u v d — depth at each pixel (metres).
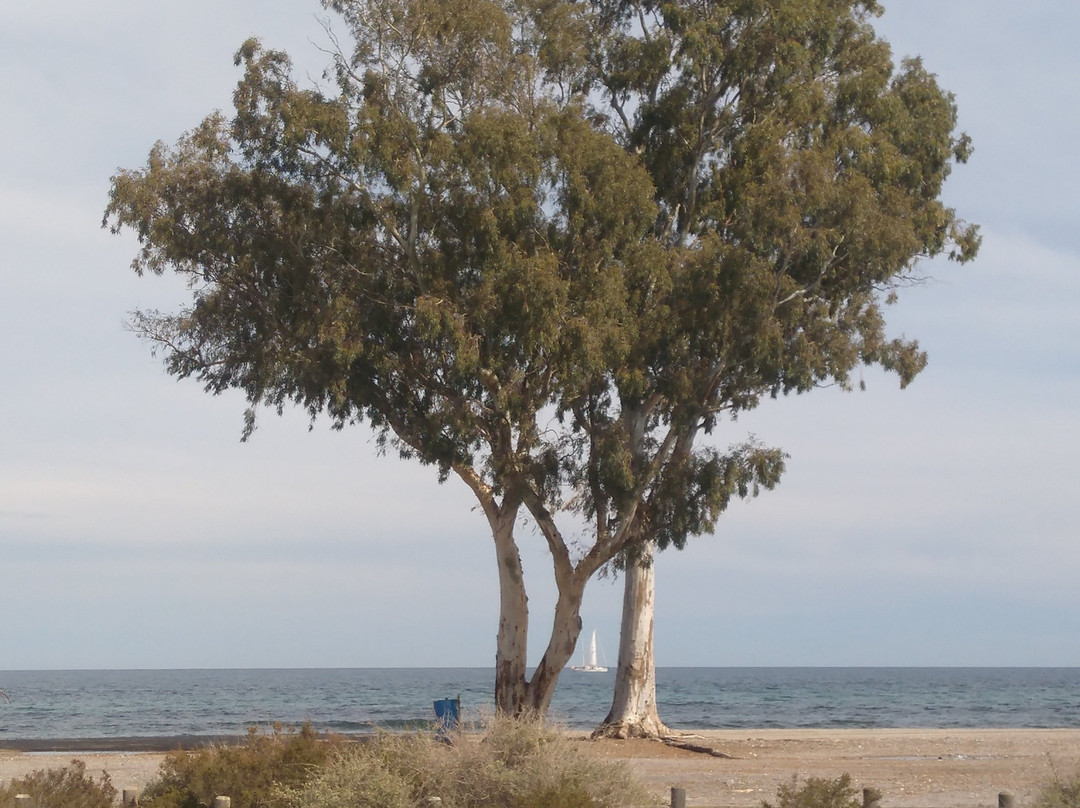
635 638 33.59
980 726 60.53
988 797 21.14
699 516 27.48
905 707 84.62
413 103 26.98
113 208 27.77
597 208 25.95
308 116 26.23
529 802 15.11
